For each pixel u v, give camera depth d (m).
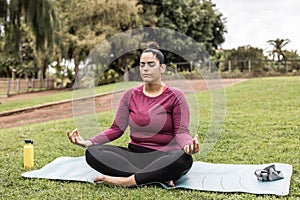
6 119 10.20
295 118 7.40
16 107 12.45
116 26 19.34
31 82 21.61
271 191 3.27
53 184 3.61
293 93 10.99
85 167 4.15
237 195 3.21
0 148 5.48
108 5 18.69
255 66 20.67
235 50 25.98
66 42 19.20
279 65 20.95
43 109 11.96
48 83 23.30
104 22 19.20
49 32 12.70
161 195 3.25
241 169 3.97
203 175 3.77
